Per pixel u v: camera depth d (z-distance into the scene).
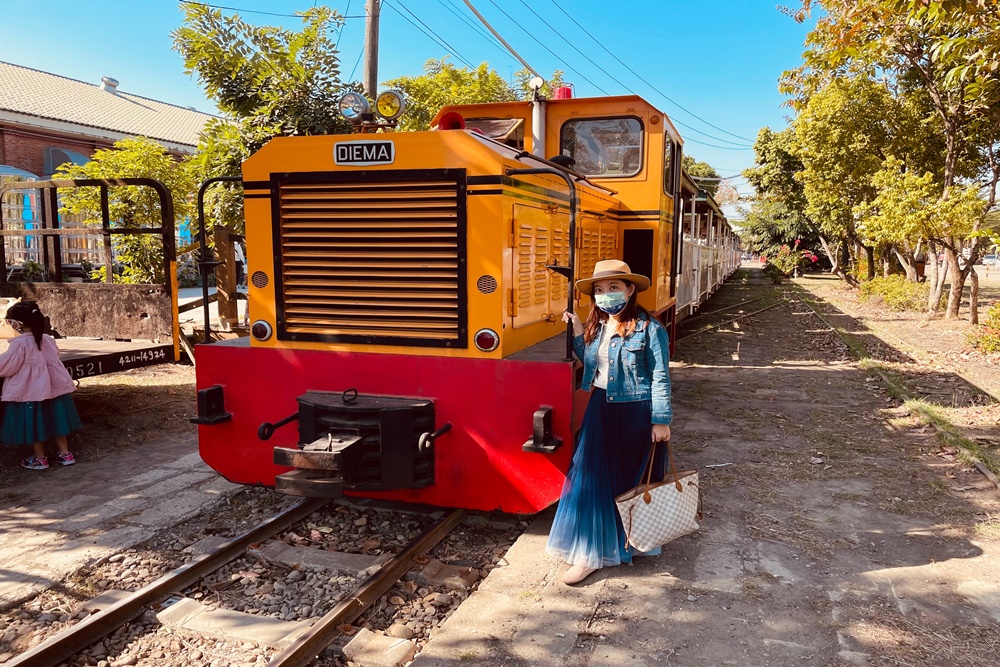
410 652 3.00
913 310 16.69
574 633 3.12
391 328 4.13
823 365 10.05
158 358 6.29
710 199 13.91
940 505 4.63
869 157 16.16
